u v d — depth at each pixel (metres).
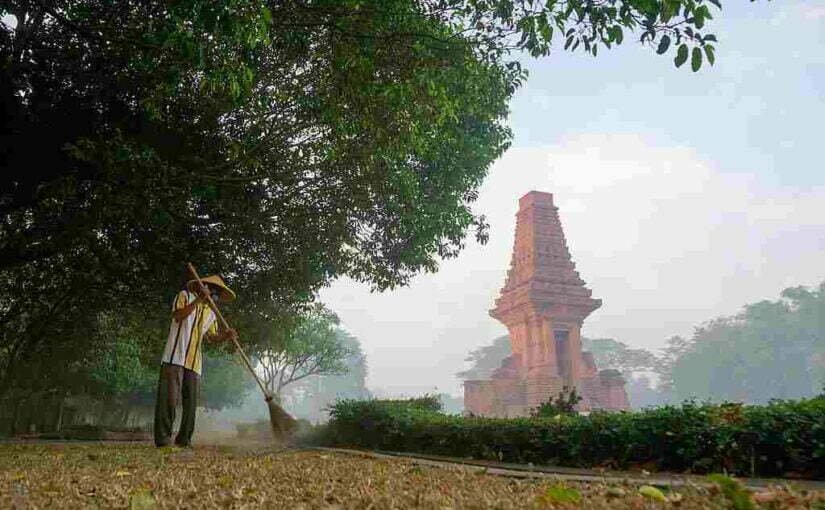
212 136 8.83
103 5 7.29
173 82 6.55
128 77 7.82
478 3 6.52
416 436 7.07
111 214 7.73
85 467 3.97
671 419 4.52
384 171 9.55
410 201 10.44
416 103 7.30
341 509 2.15
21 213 8.86
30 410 18.06
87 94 8.05
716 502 2.24
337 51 6.43
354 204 10.12
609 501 2.40
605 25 4.64
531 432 5.56
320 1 6.42
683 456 4.34
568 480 3.33
